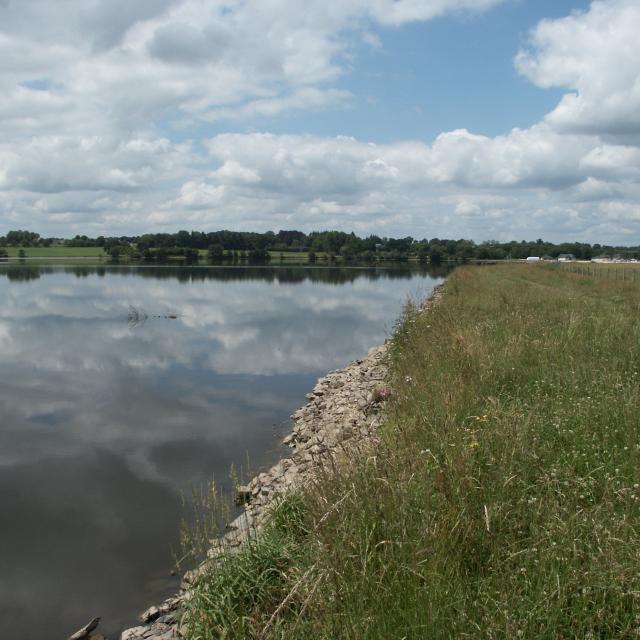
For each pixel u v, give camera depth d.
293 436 11.20
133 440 11.66
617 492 4.74
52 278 67.31
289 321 31.11
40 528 7.92
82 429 12.41
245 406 14.22
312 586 4.11
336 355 21.67
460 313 16.17
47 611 6.08
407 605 3.66
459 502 4.57
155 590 6.39
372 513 4.49
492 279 39.34
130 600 6.24
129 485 9.35
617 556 3.87
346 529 4.34
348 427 9.37
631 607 3.59
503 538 4.30
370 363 17.19
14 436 11.95
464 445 5.56
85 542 7.51
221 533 7.25
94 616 5.99
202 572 5.25
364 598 3.74
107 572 6.79
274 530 5.59
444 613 3.57
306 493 5.50
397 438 6.23
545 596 3.61
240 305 39.53
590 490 4.97
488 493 4.77
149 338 24.94
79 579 6.65
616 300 21.12
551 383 8.09
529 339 10.96
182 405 14.31
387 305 39.66
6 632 5.74
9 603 6.23
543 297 20.02
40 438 11.84
